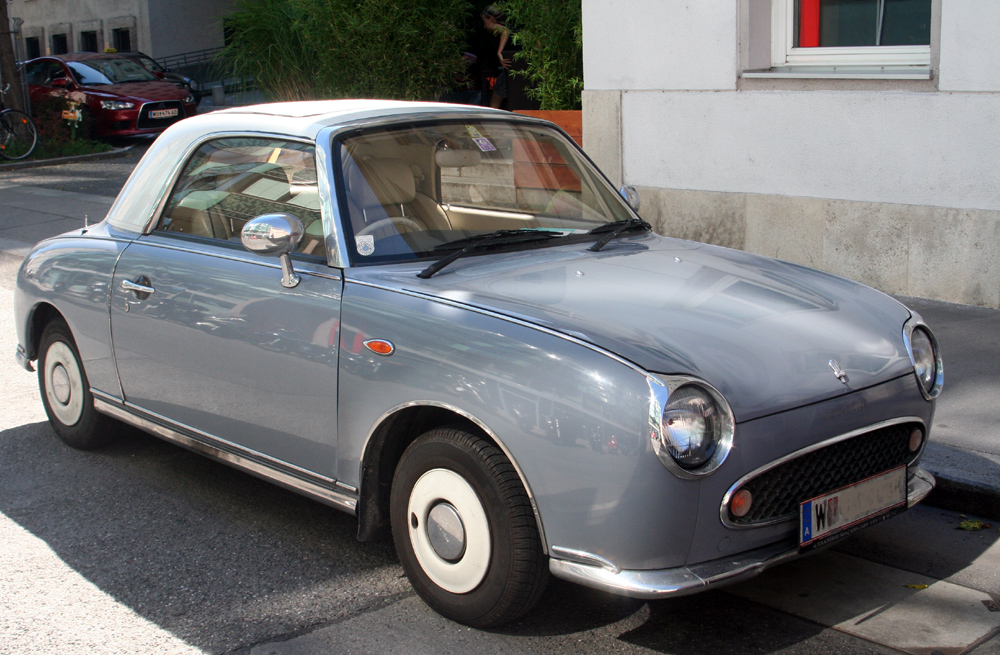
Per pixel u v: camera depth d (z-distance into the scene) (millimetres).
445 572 3234
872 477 3211
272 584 3670
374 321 3354
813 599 3486
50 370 5082
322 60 12547
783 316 3352
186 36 31500
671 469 2758
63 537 4109
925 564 3752
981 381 5316
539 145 4402
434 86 12461
